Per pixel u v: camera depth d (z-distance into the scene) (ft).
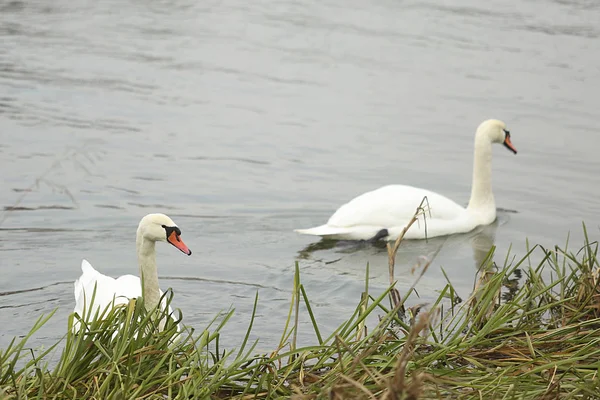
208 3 110.93
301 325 36.88
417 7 108.58
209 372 25.52
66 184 55.06
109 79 79.10
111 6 107.76
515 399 24.39
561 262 45.44
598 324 31.60
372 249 48.47
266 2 111.75
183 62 85.76
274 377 26.07
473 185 53.78
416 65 86.63
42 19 99.91
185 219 51.01
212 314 38.17
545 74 83.76
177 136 65.92
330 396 21.86
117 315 27.84
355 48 91.97
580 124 71.67
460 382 25.54
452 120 72.38
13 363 24.62
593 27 99.19
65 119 67.92
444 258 47.01
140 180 56.75
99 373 25.14
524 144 67.51
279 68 85.15
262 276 43.27
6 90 74.23
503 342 29.30
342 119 71.72
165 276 42.98
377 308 38.78
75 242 46.70
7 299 39.22
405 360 23.06
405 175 60.49
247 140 65.98
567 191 58.29
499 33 96.68
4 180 55.16
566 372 26.07
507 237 50.62
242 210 52.95
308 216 52.80
